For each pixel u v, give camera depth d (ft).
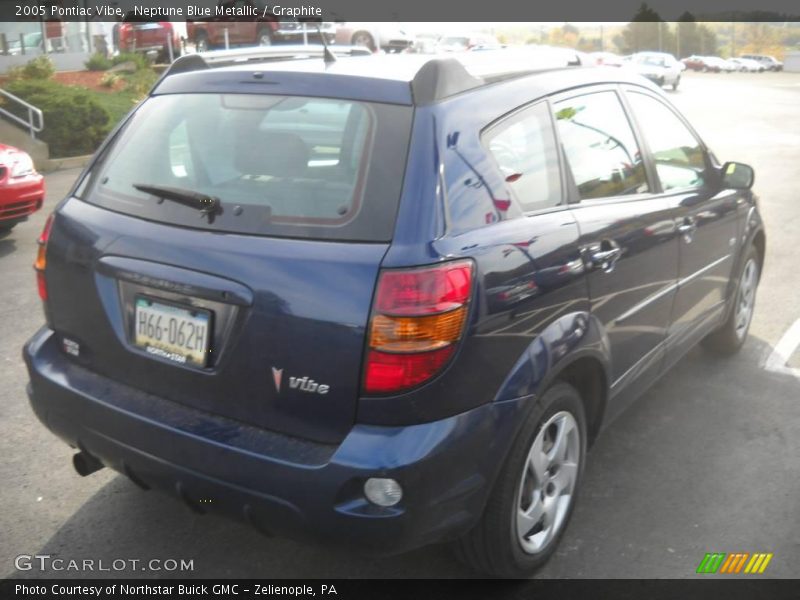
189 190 9.61
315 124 9.41
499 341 8.98
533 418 9.62
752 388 16.29
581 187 11.03
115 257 9.64
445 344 8.37
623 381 12.10
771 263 25.80
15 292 22.68
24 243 28.09
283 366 8.59
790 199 37.09
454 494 8.71
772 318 20.47
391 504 8.37
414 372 8.27
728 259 15.56
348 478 8.27
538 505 10.28
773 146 56.59
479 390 8.82
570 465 10.83
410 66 10.35
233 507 8.96
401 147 8.87
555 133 10.78
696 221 13.70
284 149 9.42
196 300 9.04
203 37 83.97
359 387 8.32
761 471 13.19
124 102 62.80
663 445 14.01
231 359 8.86
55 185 41.60
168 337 9.31
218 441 8.82
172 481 9.27
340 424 8.47
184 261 9.10
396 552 8.64
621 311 11.50
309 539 8.74
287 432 8.75
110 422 9.61
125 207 10.02
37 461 13.46
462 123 9.33
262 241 8.84
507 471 9.44
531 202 9.97
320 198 8.91
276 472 8.51
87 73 73.72
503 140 9.82
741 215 15.87
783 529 11.63
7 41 73.00
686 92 125.08
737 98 109.91
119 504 12.20
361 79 9.52
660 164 13.26
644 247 11.91
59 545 11.22
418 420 8.42
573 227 10.38
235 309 8.80
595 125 11.77
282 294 8.52
